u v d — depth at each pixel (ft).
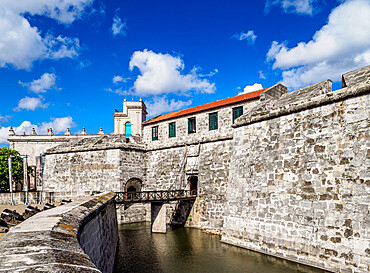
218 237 69.92
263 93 68.95
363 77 46.47
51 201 92.89
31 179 136.98
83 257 11.71
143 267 48.80
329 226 43.96
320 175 46.98
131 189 96.07
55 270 9.07
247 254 54.39
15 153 138.10
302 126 51.80
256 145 60.90
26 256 10.46
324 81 57.98
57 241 13.43
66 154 100.58
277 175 54.49
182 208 86.58
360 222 40.06
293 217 49.73
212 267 48.26
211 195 78.79
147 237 71.00
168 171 93.04
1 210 68.13
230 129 78.33
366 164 40.98
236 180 64.59
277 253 51.31
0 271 8.71
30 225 16.56
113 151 92.68
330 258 42.88
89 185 94.17
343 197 43.04
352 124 44.04
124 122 158.10
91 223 27.09
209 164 81.20
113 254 49.57
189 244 63.57
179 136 92.27
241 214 61.05
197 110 86.58
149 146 101.40
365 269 38.40
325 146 47.26
